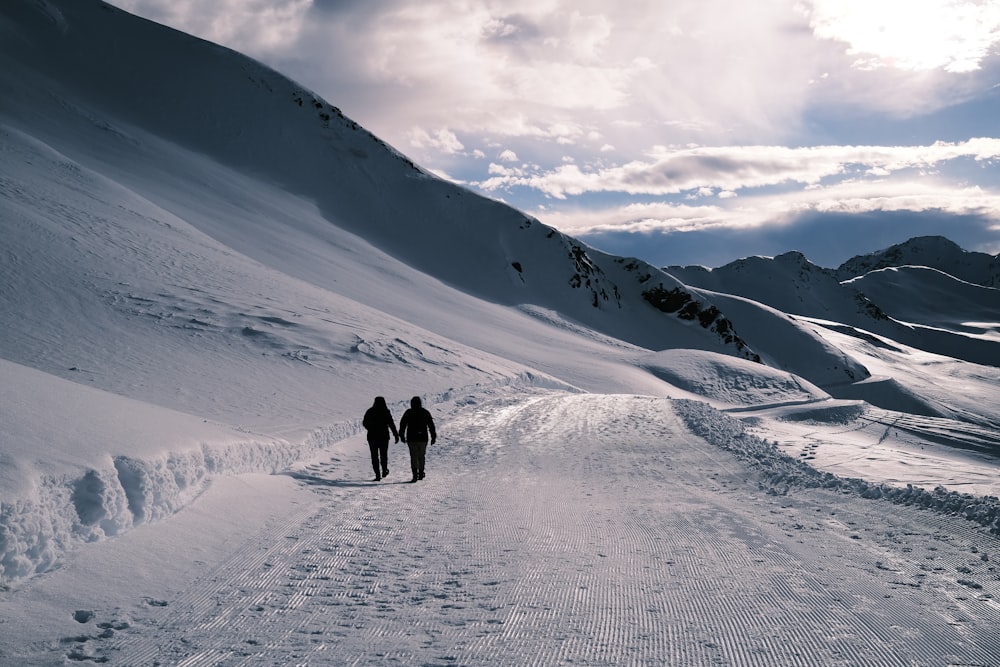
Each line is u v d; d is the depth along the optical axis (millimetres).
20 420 6605
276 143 114312
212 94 116125
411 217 115875
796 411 38156
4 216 27734
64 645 4301
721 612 4957
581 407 26016
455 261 110625
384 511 8703
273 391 18828
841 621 4754
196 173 81312
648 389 52625
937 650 4242
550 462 13977
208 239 40438
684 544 7016
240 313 26750
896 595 5312
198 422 10312
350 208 109562
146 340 21469
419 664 4070
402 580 5770
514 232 121875
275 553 6582
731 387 59344
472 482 11367
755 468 12992
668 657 4168
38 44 104938
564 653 4230
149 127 98938
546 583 5672
